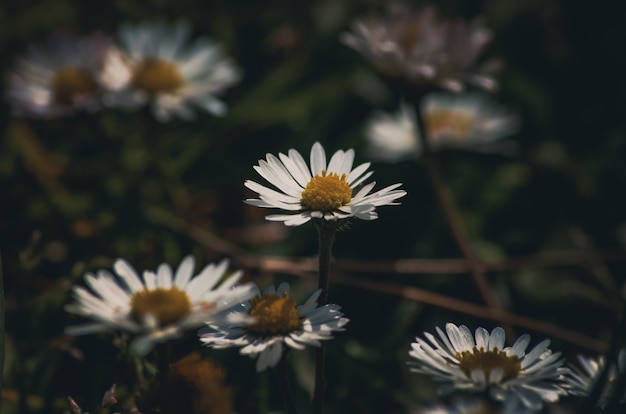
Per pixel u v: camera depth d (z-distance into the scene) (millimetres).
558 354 205
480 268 305
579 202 363
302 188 214
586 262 306
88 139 330
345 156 219
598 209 361
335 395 274
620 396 205
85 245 303
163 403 209
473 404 239
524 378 202
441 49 297
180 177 353
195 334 250
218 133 364
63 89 315
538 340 285
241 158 361
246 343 199
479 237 349
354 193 216
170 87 327
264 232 332
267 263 301
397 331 290
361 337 299
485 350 208
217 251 304
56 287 259
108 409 230
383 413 272
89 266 271
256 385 254
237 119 367
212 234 328
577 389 207
